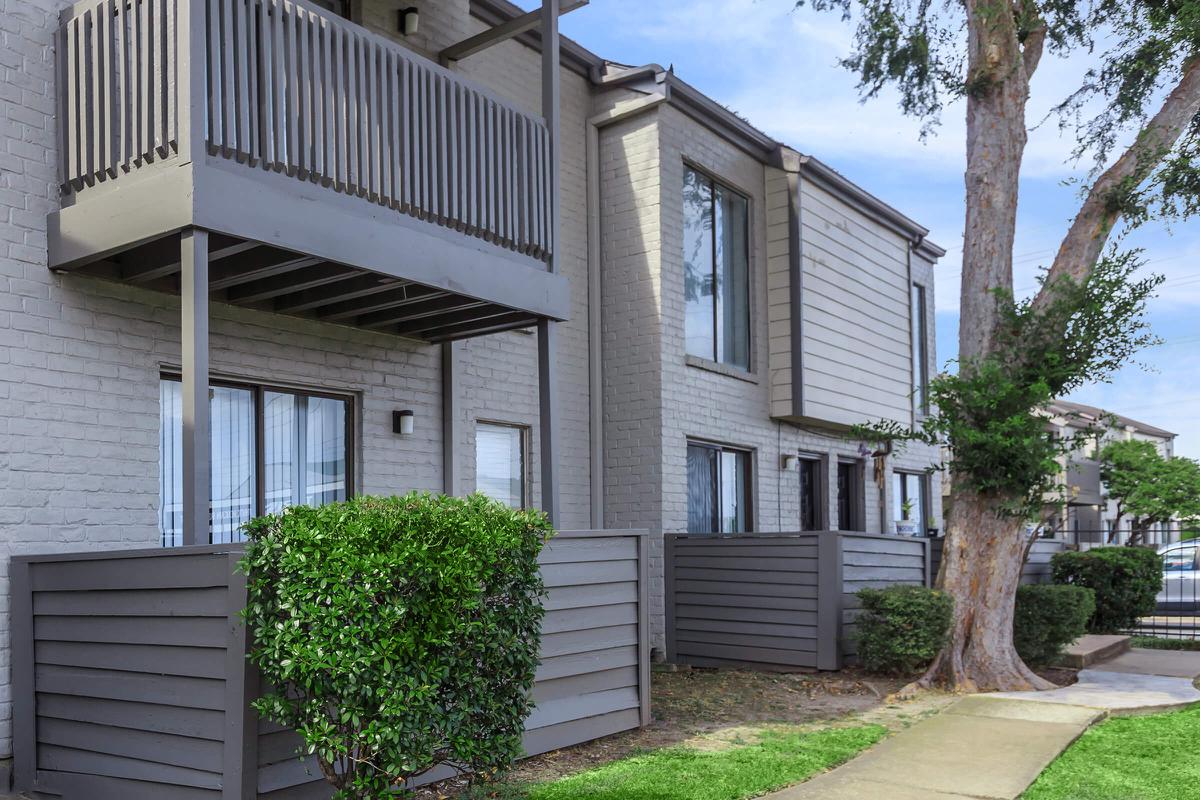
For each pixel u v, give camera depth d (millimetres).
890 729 6594
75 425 5668
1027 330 8281
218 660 4180
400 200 6113
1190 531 17250
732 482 11227
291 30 5551
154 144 5141
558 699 5941
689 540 9680
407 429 7746
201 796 4223
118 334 5918
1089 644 10688
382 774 3992
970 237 8852
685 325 10555
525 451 9305
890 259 13898
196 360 4836
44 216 5613
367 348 7574
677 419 10055
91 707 4754
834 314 12281
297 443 7188
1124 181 8570
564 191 9977
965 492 8555
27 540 5398
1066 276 8297
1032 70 9188
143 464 5992
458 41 8594
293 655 3816
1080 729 6465
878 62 9328
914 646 8227
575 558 6133
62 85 5699
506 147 7000
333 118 5750
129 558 4555
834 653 8852
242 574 4031
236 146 5184
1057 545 14195
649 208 10039
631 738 6262
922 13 9305
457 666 4184
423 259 6109
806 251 11695
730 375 10953
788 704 7531
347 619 3846
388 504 4168
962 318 8859
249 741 4055
